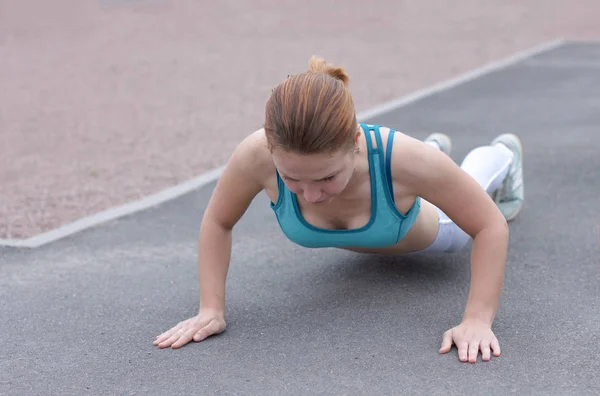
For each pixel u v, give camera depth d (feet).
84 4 63.72
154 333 11.77
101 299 13.11
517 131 24.22
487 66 35.99
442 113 27.27
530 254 14.24
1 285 13.84
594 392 9.62
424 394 9.65
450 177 10.54
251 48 43.65
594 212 16.48
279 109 8.92
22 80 35.94
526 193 17.92
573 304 12.15
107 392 10.09
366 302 12.39
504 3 61.31
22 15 58.49
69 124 27.32
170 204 18.28
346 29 50.16
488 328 10.85
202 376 10.35
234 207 11.41
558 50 39.99
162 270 14.33
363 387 9.86
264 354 10.86
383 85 32.99
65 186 20.03
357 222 11.09
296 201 11.05
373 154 10.47
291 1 64.08
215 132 25.80
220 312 11.65
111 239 16.07
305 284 13.28
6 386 10.36
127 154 23.20
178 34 49.47
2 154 23.43
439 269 13.57
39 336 11.83
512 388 9.74
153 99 31.37
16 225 17.17
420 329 11.39
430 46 43.04
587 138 22.86
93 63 39.96
